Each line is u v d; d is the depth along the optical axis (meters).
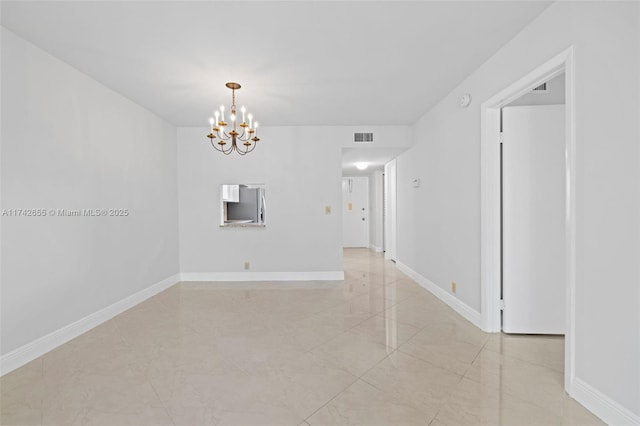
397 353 2.36
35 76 2.38
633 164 1.42
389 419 1.62
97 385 1.95
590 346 1.65
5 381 2.01
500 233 2.68
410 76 2.96
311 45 2.40
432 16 2.04
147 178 3.89
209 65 2.71
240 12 1.98
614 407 1.52
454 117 3.26
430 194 3.96
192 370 2.13
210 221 4.75
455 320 3.04
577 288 1.73
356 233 9.01
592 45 1.61
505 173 2.62
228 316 3.21
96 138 3.02
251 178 4.75
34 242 2.36
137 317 3.21
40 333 2.40
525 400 1.76
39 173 2.41
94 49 2.43
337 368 2.15
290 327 2.91
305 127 4.73
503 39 2.33
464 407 1.71
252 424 1.59
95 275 2.99
